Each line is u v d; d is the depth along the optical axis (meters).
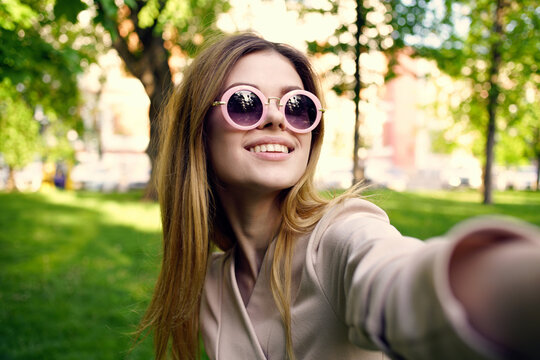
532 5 12.10
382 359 1.05
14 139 19.23
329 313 0.97
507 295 0.38
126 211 11.33
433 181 26.48
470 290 0.40
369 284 0.59
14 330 3.91
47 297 4.81
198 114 1.23
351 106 9.05
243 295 1.34
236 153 1.17
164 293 1.42
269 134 1.16
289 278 1.12
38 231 8.88
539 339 0.36
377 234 0.79
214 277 1.39
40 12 3.84
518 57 12.53
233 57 1.21
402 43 8.11
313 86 1.32
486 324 0.38
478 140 18.75
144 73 11.32
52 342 3.65
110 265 6.17
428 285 0.44
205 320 1.33
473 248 0.42
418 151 26.78
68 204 12.91
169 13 8.42
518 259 0.38
